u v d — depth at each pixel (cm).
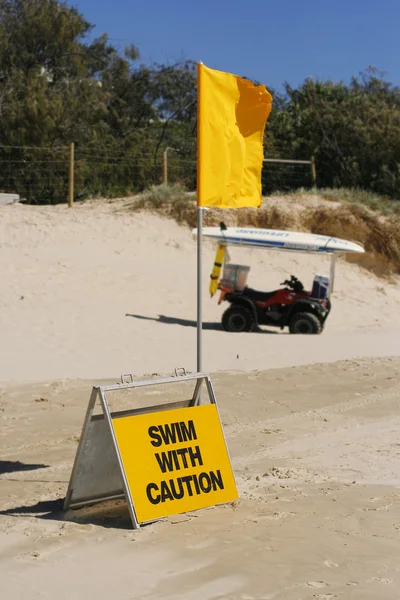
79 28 6166
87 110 5844
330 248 3212
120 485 1086
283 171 5728
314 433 1600
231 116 1304
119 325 3061
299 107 6253
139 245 4050
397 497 1164
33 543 943
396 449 1472
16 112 5406
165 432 1095
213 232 3278
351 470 1331
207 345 2761
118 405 1812
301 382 2111
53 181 5284
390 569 863
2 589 802
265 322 3150
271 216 4434
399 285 4312
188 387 2027
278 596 785
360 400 1908
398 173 5638
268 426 1659
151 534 983
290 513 1077
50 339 2780
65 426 1638
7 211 4309
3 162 5288
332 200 4741
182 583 820
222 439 1154
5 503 1127
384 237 4488
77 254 3869
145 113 6625
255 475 1295
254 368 2336
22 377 2156
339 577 838
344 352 2623
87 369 2295
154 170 5747
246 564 874
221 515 1070
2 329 2908
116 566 868
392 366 2323
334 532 991
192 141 6462
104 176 5616
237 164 1309
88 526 1012
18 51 6000
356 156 5769
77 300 3362
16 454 1427
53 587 809
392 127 5734
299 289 3180
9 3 6088
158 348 2675
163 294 3538
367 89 6519
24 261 3753
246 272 3183
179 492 1078
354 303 3891
